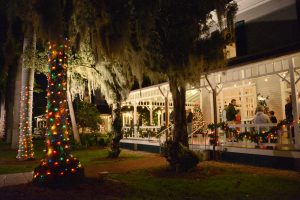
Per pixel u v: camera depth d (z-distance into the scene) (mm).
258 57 13008
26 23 11312
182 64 9984
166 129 17453
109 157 16469
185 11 9891
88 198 7574
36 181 9055
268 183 9070
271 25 15648
